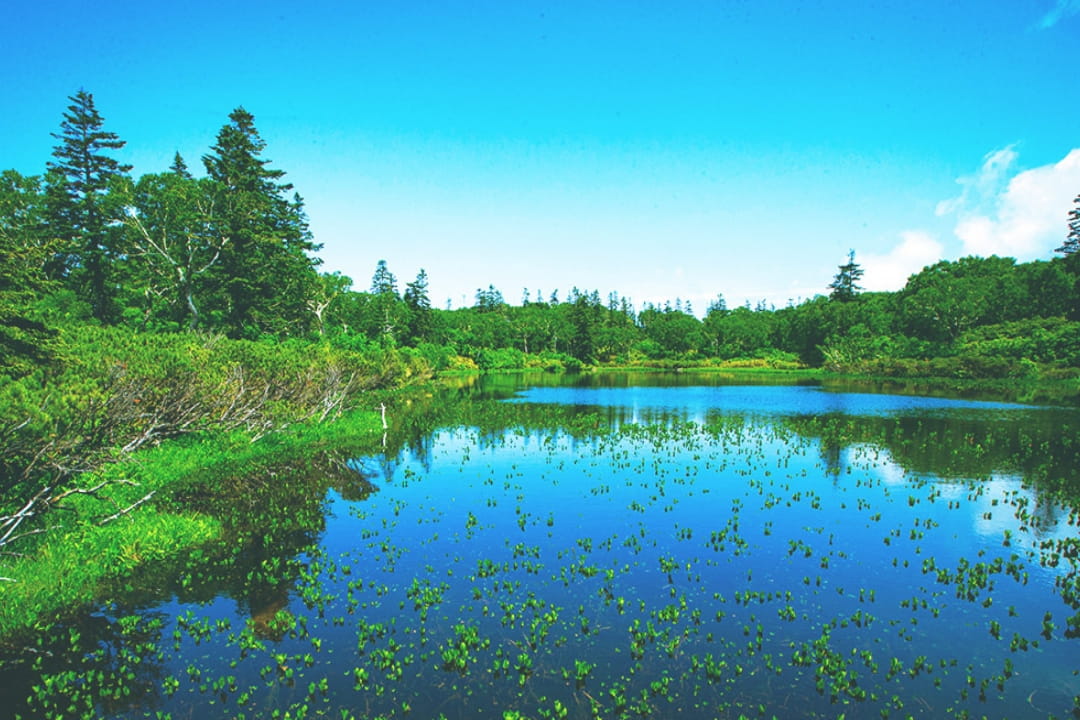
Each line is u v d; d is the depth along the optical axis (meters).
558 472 18.81
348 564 11.23
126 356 14.11
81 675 7.55
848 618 9.04
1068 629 8.57
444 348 82.44
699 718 6.71
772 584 10.25
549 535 12.81
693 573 10.73
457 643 8.32
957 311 74.81
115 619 9.02
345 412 30.03
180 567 10.98
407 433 26.30
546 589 10.09
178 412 15.62
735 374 78.44
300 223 48.31
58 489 12.25
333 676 7.54
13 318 11.24
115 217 34.25
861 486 16.72
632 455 21.50
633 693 7.17
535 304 159.25
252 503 15.20
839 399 40.94
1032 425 27.00
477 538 12.64
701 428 27.55
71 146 33.06
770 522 13.55
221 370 19.47
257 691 7.22
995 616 9.06
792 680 7.43
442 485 17.19
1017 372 54.16
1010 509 14.41
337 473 18.58
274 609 9.38
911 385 53.16
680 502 15.27
